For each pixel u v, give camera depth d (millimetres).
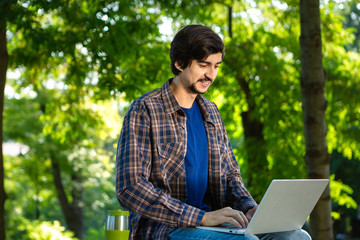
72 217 14836
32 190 14969
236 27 8242
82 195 15656
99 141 13531
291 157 7613
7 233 12461
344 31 8031
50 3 5125
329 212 4891
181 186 2113
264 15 8188
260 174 7570
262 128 7867
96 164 14688
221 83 7469
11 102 12281
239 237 1788
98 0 5789
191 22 7000
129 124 2080
